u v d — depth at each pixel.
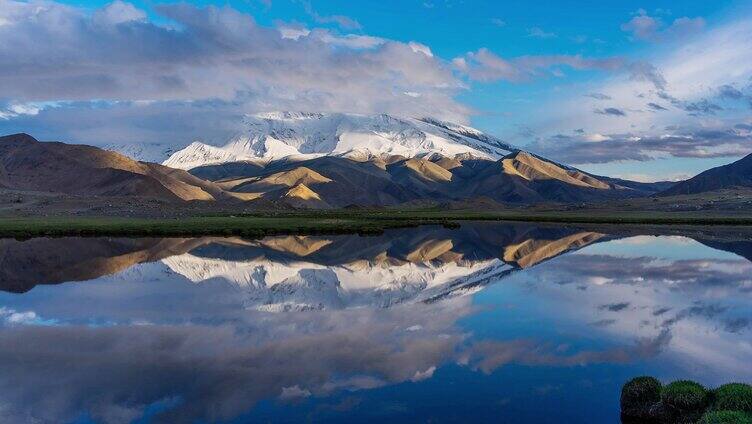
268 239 77.62
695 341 23.11
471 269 47.56
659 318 27.55
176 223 98.25
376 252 61.91
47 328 25.97
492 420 15.07
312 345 22.59
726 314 28.56
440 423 14.86
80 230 81.06
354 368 19.58
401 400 16.48
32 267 48.59
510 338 23.52
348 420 15.14
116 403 16.55
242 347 22.36
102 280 41.25
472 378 18.41
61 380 18.62
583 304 31.27
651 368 19.42
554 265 49.72
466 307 30.48
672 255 57.59
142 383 18.23
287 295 34.78
